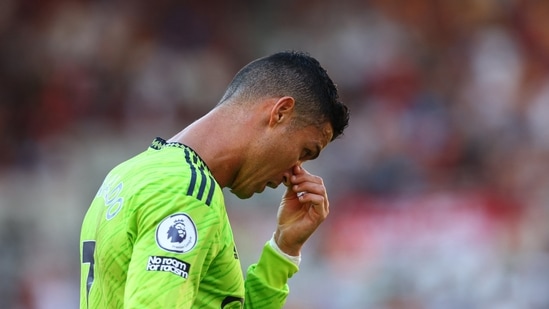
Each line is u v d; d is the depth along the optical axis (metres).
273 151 11.54
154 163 10.84
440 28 70.44
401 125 60.25
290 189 13.17
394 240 49.34
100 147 60.75
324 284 44.91
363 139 58.75
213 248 10.58
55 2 69.69
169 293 9.91
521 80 65.94
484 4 71.19
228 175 11.46
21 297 47.53
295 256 13.21
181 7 71.19
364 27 70.25
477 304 44.12
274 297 13.12
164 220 10.21
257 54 71.94
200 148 11.31
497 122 61.53
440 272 45.66
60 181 57.19
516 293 44.06
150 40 69.25
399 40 69.12
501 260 45.91
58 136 62.50
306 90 11.57
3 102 65.44
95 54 67.25
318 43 70.69
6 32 68.31
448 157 58.47
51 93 65.38
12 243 50.38
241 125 11.46
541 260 45.41
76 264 50.16
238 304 11.50
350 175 54.69
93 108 64.50
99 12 69.56
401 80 66.12
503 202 52.50
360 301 44.41
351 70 67.56
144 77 65.94
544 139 59.78
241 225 47.44
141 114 64.31
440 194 53.06
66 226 52.69
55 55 67.50
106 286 10.73
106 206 11.02
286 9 73.75
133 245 10.45
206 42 70.94
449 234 49.19
